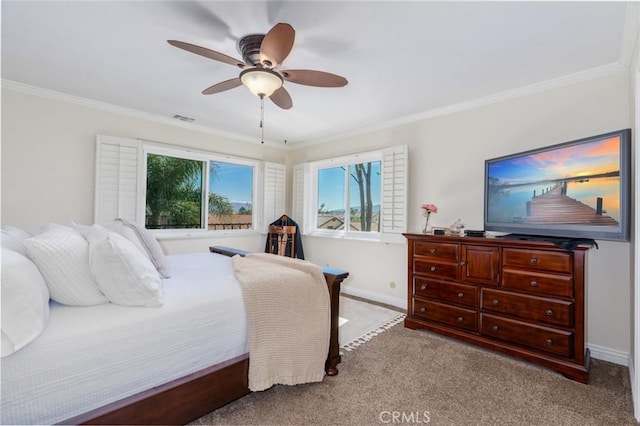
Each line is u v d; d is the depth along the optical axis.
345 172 4.42
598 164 2.00
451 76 2.50
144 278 1.43
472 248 2.57
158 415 1.36
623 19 1.74
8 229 1.84
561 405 1.76
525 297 2.27
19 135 2.79
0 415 1.02
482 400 1.80
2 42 2.05
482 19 1.75
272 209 4.81
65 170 3.03
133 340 1.32
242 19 1.78
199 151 4.04
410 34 1.90
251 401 1.75
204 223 4.18
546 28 1.83
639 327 1.67
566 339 2.08
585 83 2.42
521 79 2.55
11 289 1.05
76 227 1.98
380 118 3.63
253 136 4.54
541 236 2.38
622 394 1.87
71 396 1.16
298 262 2.19
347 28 1.85
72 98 3.02
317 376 1.87
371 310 3.51
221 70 2.46
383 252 3.85
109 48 2.13
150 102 3.17
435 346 2.53
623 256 2.27
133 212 3.40
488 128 2.96
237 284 1.82
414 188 3.54
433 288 2.81
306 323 1.87
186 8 1.69
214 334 1.58
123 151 3.33
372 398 1.80
